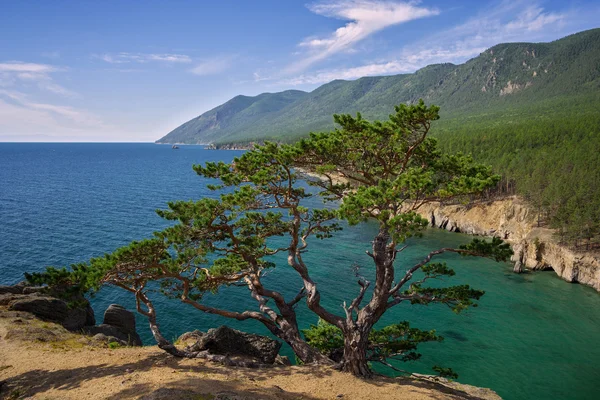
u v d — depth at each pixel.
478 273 59.41
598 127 118.06
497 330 40.53
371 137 18.19
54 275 14.68
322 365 19.22
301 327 38.00
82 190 119.75
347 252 64.31
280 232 22.98
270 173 20.14
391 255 18.39
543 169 87.25
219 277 21.73
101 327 27.09
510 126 163.62
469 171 17.69
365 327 18.45
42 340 20.30
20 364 16.97
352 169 19.77
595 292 52.00
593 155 87.38
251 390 14.42
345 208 15.09
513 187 93.94
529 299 49.28
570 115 185.00
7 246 56.09
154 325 19.16
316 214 24.12
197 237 19.19
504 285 54.41
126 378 15.04
